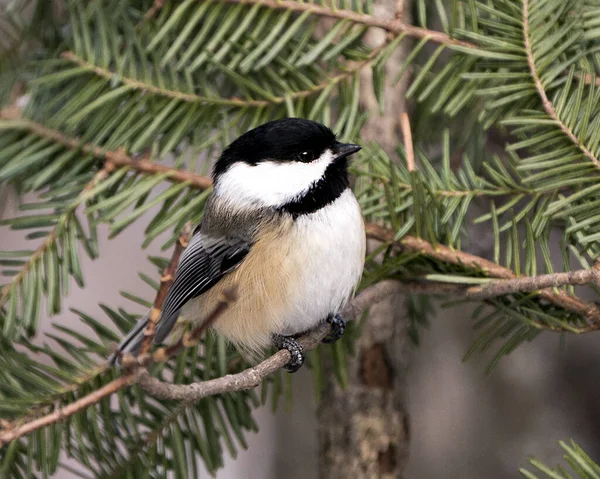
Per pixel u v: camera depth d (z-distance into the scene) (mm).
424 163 4824
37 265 4719
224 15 4996
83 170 5000
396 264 4535
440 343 6797
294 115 5047
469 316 6781
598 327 4188
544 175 4383
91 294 8625
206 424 4750
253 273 5102
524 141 4477
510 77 4566
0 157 4844
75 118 4805
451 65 4809
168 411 4672
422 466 6570
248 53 4941
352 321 5266
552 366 6430
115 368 4422
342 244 4938
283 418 7492
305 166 5000
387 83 5613
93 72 4938
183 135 5027
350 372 5465
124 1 4980
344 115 5090
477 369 6672
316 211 5000
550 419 6355
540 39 4594
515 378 6520
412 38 5332
